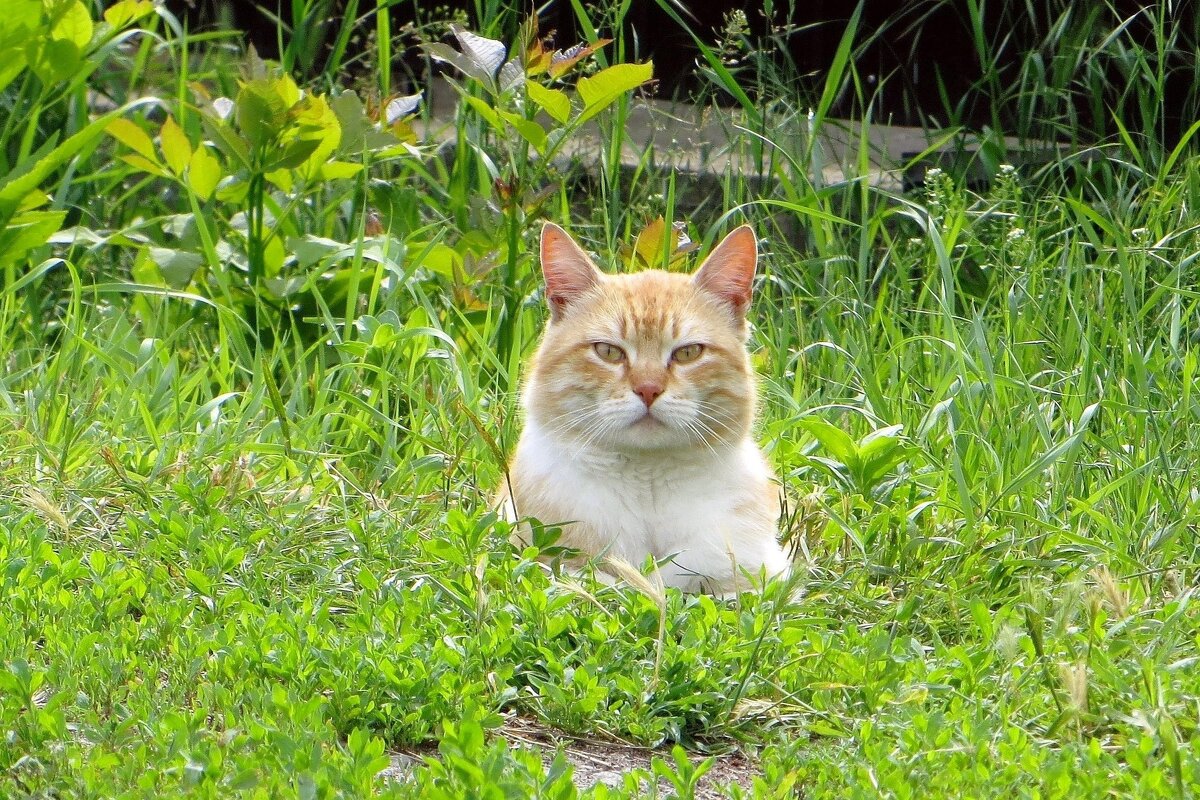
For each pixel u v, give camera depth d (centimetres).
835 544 606
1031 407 703
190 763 361
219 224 934
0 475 633
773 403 773
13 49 881
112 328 859
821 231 907
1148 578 576
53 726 386
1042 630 460
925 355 821
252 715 405
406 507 633
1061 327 817
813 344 787
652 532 578
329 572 542
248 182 884
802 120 966
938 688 436
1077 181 957
